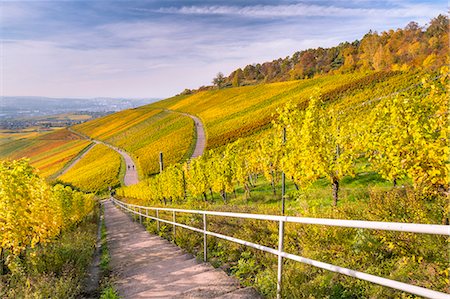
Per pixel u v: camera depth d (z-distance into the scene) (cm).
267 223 764
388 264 439
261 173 3362
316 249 528
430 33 7494
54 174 11262
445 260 390
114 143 13175
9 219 873
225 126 8512
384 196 646
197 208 1445
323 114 1276
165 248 972
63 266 689
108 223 2542
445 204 516
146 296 522
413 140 877
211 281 541
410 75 5884
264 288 448
